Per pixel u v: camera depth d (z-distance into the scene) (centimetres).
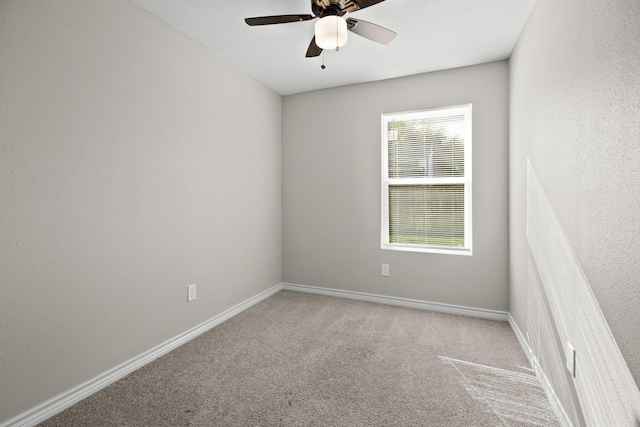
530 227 210
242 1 200
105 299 188
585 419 130
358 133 341
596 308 120
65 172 166
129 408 168
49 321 161
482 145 291
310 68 301
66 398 168
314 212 365
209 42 253
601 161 115
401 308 320
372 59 282
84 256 176
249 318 293
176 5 204
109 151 188
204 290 265
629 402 99
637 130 93
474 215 296
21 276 150
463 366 210
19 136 148
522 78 230
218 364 213
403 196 330
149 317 216
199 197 257
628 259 99
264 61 287
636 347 95
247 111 316
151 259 217
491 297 293
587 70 125
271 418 160
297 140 371
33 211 154
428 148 319
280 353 228
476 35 241
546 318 179
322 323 282
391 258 330
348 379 195
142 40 206
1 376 145
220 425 155
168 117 227
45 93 157
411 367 209
